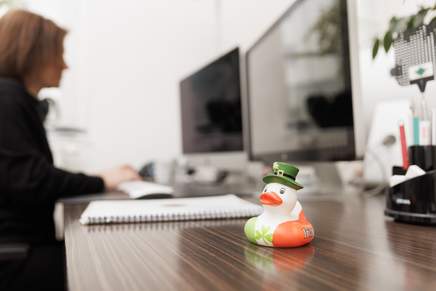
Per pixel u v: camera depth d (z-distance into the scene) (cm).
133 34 195
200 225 52
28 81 117
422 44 53
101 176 116
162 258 33
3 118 97
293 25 105
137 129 194
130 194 90
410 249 35
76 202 83
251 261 32
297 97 105
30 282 93
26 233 103
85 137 186
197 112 172
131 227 51
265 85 128
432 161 48
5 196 99
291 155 109
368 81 102
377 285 25
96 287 26
